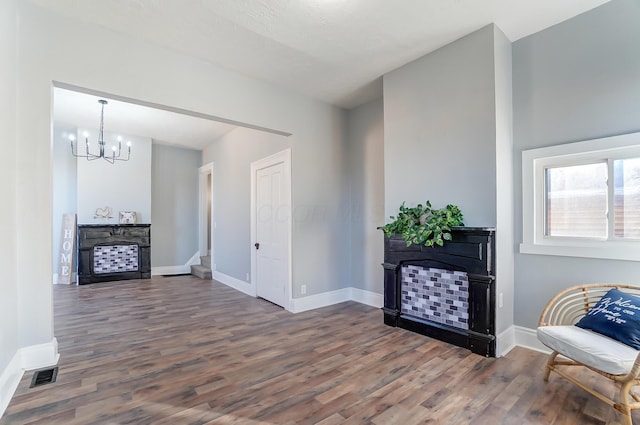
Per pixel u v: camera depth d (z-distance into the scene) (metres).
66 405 1.88
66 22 2.42
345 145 4.50
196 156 7.13
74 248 5.68
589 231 2.51
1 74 2.00
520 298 2.81
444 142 2.92
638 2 2.26
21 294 2.25
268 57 3.07
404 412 1.83
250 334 3.10
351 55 3.06
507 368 2.36
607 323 1.94
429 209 2.91
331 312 3.88
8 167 2.08
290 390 2.06
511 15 2.49
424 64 3.08
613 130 2.35
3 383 1.91
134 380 2.18
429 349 2.71
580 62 2.50
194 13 2.40
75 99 4.10
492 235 2.56
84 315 3.72
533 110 2.75
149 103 2.83
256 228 4.77
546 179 2.73
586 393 2.02
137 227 6.01
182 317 3.66
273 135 4.33
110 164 5.81
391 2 2.30
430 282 2.98
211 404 1.91
